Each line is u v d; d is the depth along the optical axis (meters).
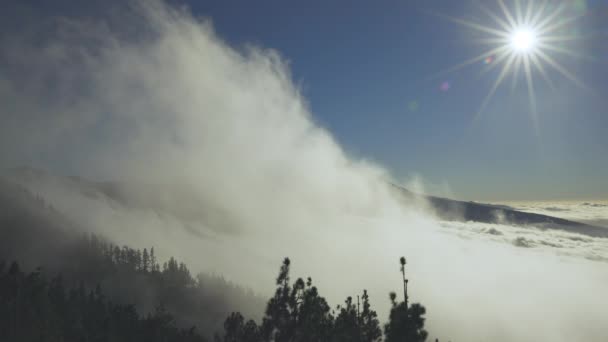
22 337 57.28
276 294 26.09
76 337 67.31
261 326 26.11
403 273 18.47
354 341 25.20
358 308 27.69
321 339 25.61
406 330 16.12
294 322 25.36
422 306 16.69
